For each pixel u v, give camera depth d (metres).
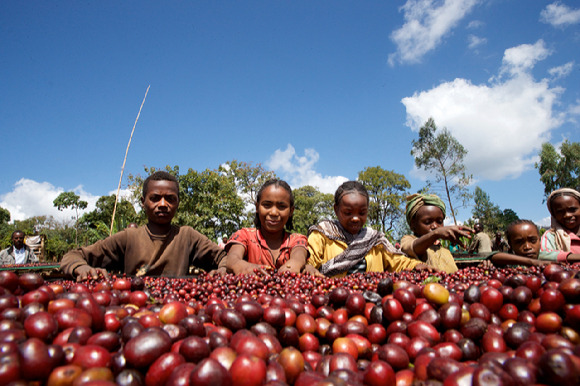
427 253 1.54
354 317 0.58
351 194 1.34
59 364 0.35
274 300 0.57
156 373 0.36
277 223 1.35
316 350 0.52
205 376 0.31
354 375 0.38
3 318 0.43
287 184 1.40
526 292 0.55
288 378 0.39
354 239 1.36
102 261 1.39
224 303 0.64
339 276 1.32
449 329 0.49
